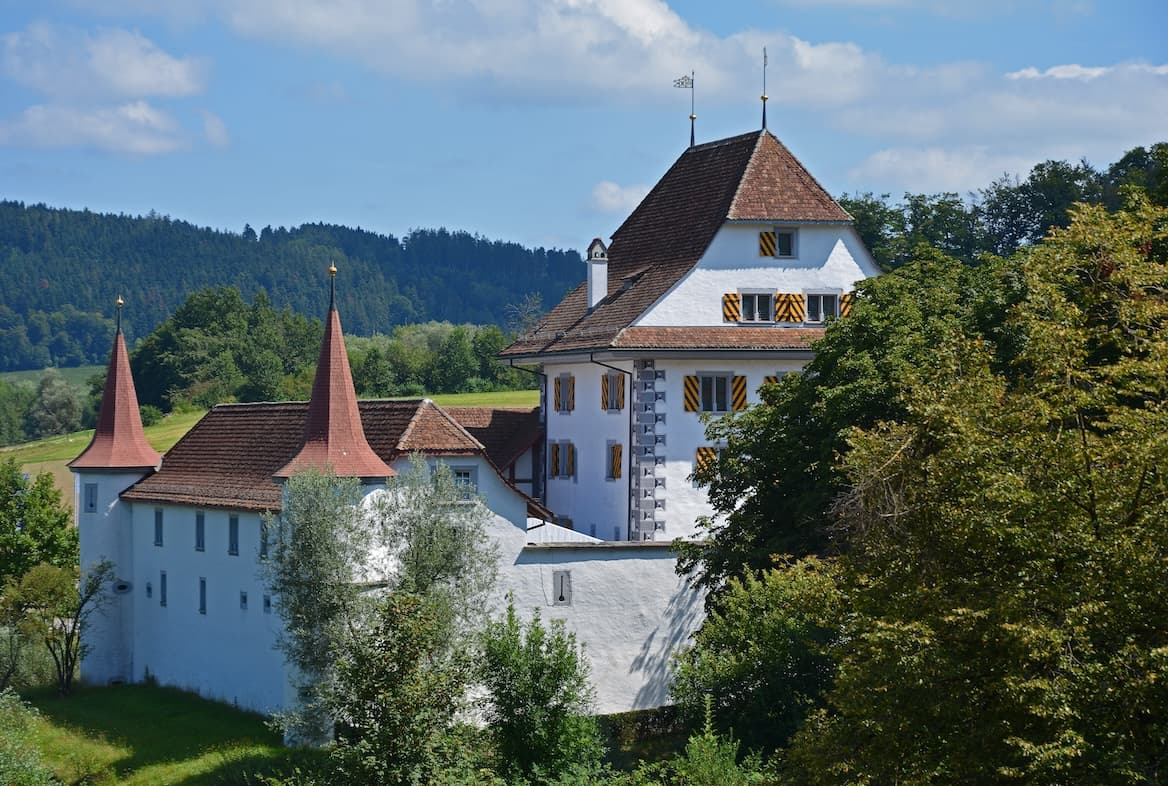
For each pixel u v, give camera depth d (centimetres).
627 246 12306
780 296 11275
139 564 11531
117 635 11625
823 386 8094
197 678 10600
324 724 8162
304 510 8281
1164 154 7506
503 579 9150
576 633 9212
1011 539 4053
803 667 6906
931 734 4084
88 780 8606
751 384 11075
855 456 4500
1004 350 7500
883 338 8019
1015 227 18062
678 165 12444
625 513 10975
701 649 7394
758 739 6888
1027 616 3919
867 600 4347
